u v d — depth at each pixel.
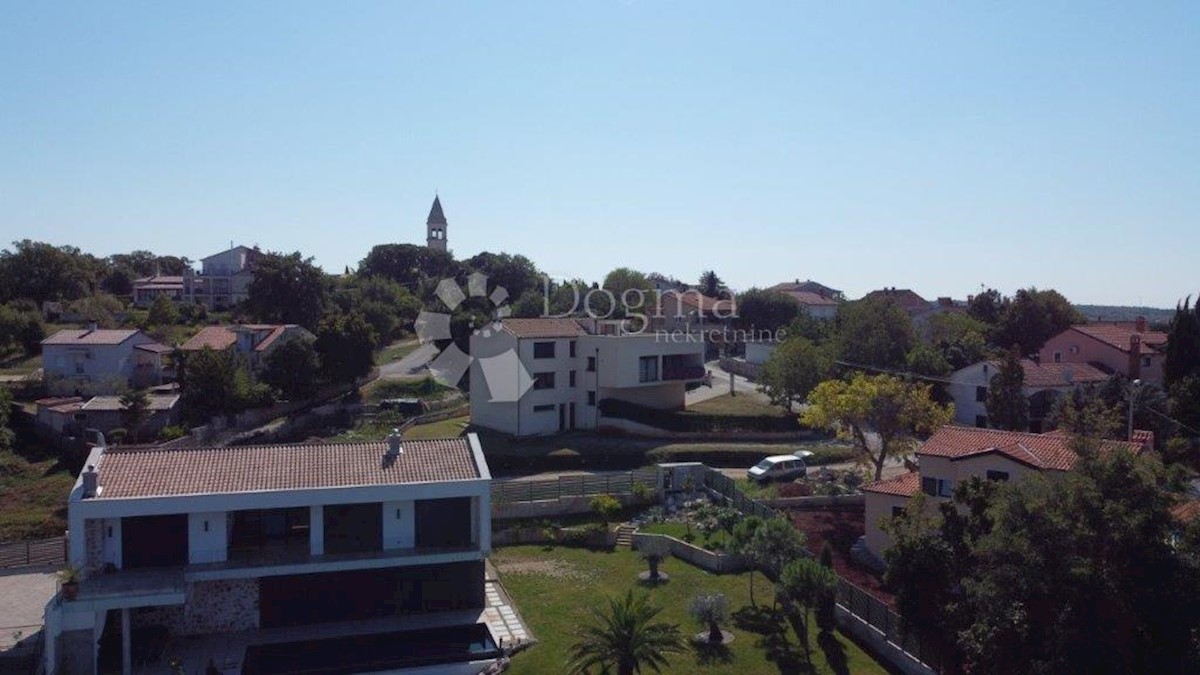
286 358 76.50
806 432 70.19
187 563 35.44
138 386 74.88
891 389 55.00
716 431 69.25
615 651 30.58
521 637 35.66
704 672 32.91
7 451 59.72
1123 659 23.34
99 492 34.69
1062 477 26.53
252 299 103.56
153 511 34.34
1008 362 64.62
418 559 36.81
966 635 26.05
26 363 85.00
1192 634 23.27
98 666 32.41
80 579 33.12
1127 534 23.91
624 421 69.38
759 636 36.19
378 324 109.81
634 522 51.41
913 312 123.75
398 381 87.81
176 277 139.12
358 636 35.59
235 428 69.31
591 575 43.47
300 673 32.41
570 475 58.41
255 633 35.88
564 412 71.62
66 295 109.50
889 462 62.88
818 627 37.31
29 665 29.97
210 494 35.00
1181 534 24.95
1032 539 25.14
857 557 43.75
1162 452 54.09
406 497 37.12
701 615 35.44
